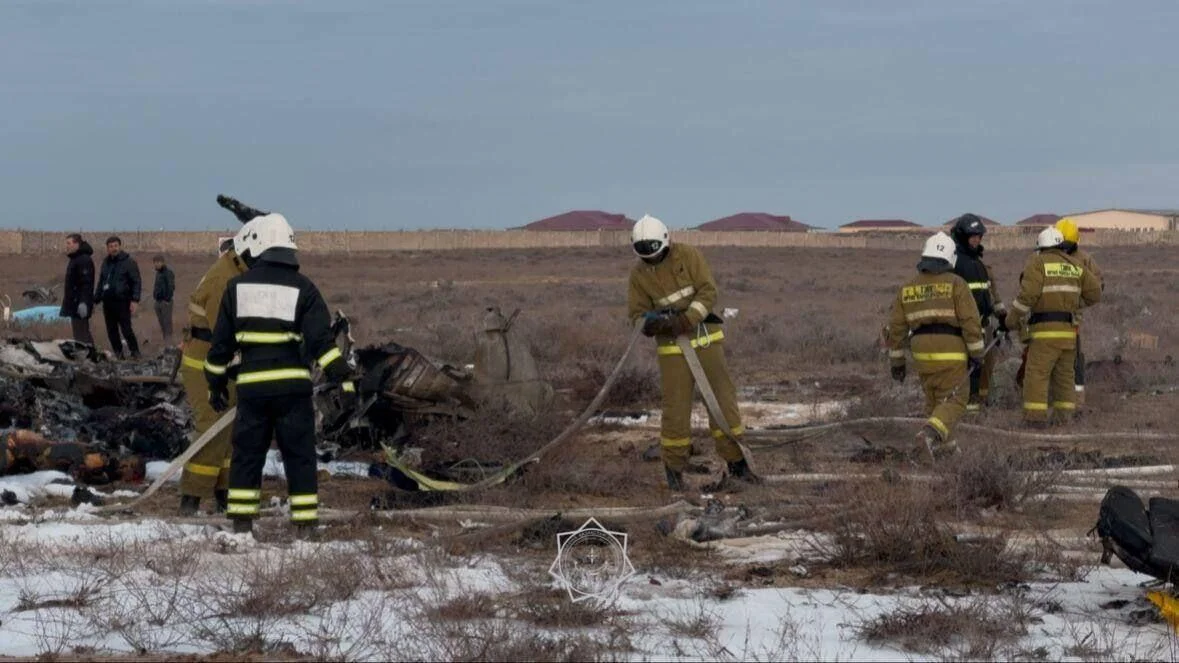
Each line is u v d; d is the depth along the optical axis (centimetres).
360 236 15662
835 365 3266
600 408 2339
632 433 2111
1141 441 1964
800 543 1266
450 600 1038
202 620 1005
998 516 1431
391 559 1191
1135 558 1022
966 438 1975
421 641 945
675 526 1320
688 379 1631
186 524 1380
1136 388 2695
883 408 2158
